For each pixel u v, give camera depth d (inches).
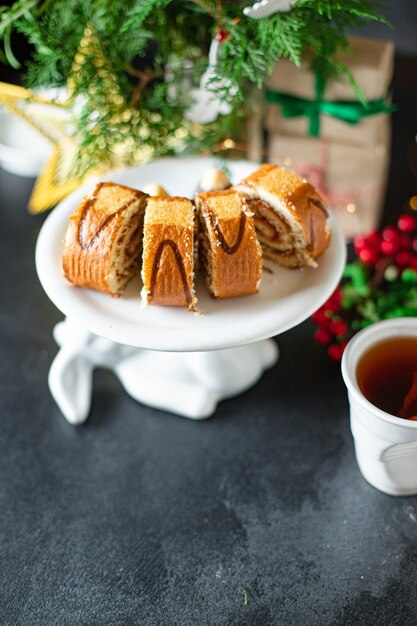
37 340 26.5
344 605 20.9
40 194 29.1
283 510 22.6
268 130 28.2
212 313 22.5
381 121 27.4
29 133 31.0
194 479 23.4
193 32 26.1
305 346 26.0
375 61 25.8
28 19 24.6
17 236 29.2
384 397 21.4
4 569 21.9
